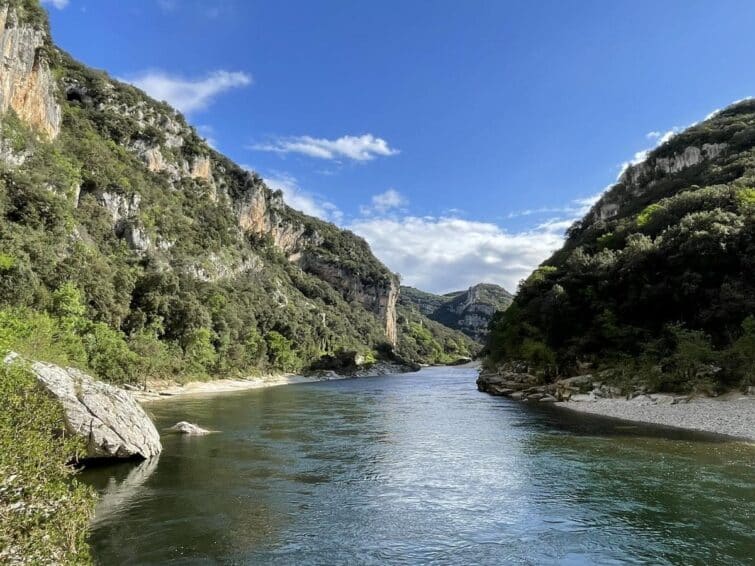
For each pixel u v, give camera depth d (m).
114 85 130.62
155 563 9.56
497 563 9.75
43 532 6.36
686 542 10.57
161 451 19.73
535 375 52.72
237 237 140.62
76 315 48.41
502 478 16.03
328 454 19.75
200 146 150.25
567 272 61.59
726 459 18.30
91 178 84.56
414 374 130.50
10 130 62.19
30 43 73.06
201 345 74.81
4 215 51.72
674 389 35.69
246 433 25.03
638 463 17.84
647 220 66.81
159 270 82.44
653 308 48.16
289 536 11.09
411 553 10.25
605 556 9.99
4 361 13.70
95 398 17.17
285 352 107.25
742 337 35.44
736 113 120.31
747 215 47.62
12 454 7.49
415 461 18.53
